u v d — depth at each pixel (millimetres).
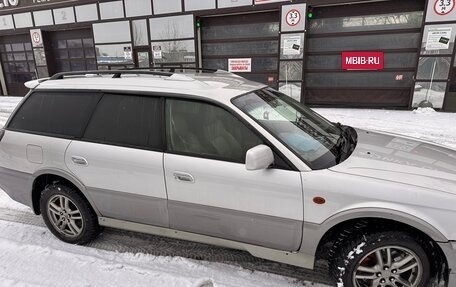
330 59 10297
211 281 2771
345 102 10523
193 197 2705
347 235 2461
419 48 9086
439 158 2682
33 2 13570
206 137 2680
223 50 11484
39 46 14180
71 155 3068
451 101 9195
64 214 3322
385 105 10109
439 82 9141
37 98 3373
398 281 2338
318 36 10188
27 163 3305
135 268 2945
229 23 11148
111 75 3721
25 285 2770
